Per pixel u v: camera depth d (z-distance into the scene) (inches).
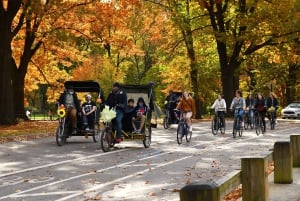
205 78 1983.3
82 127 823.7
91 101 845.2
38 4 1131.9
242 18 1595.7
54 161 599.8
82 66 2421.3
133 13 1995.6
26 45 1519.4
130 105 743.7
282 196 350.6
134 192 407.2
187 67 2021.4
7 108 1245.1
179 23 1702.8
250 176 292.2
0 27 1238.9
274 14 1568.7
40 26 1524.4
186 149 730.2
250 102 1124.5
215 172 507.2
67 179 471.2
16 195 398.3
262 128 1029.8
